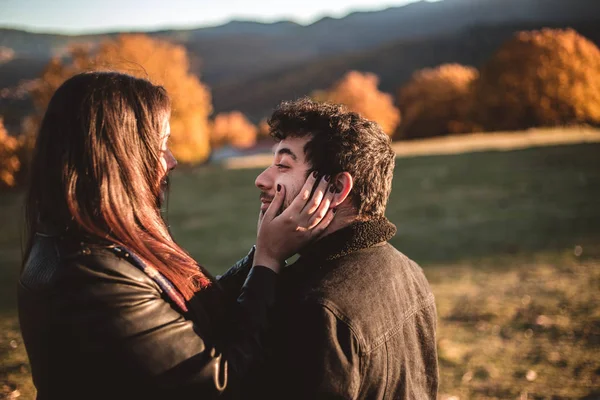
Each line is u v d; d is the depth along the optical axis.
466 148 26.55
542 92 42.53
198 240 12.85
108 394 1.17
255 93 149.38
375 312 1.33
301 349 1.26
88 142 1.28
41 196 1.30
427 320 1.55
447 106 55.88
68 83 1.36
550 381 4.07
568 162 19.45
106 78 1.36
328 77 145.62
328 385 1.22
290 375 1.28
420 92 58.12
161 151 1.46
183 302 1.30
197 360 1.21
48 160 1.30
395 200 15.97
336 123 1.48
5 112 24.91
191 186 23.62
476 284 7.09
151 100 1.40
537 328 5.18
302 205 1.45
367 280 1.36
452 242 10.36
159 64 30.56
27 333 1.23
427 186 17.78
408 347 1.43
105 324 1.15
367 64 147.62
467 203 14.54
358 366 1.27
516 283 6.95
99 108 1.31
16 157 19.80
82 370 1.16
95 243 1.23
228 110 140.75
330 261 1.42
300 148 1.49
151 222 1.38
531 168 19.09
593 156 20.05
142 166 1.37
